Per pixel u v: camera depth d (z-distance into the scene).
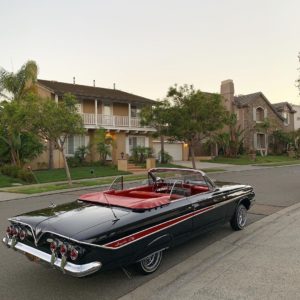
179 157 37.66
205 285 4.88
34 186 18.27
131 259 4.89
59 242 4.50
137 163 29.83
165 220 5.44
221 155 40.72
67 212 5.30
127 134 32.72
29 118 16.61
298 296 4.45
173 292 4.71
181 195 6.62
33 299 4.64
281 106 50.91
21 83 24.98
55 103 17.08
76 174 23.33
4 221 9.58
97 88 35.03
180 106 23.89
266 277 5.07
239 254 6.13
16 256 6.36
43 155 27.03
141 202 5.34
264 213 9.52
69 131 17.28
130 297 4.62
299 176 20.45
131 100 32.25
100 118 30.17
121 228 4.75
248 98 45.50
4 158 23.77
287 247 6.45
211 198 6.62
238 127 40.88
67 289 4.91
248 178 19.66
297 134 47.25
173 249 6.50
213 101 23.62
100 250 4.46
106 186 17.69
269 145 47.12
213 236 7.29
